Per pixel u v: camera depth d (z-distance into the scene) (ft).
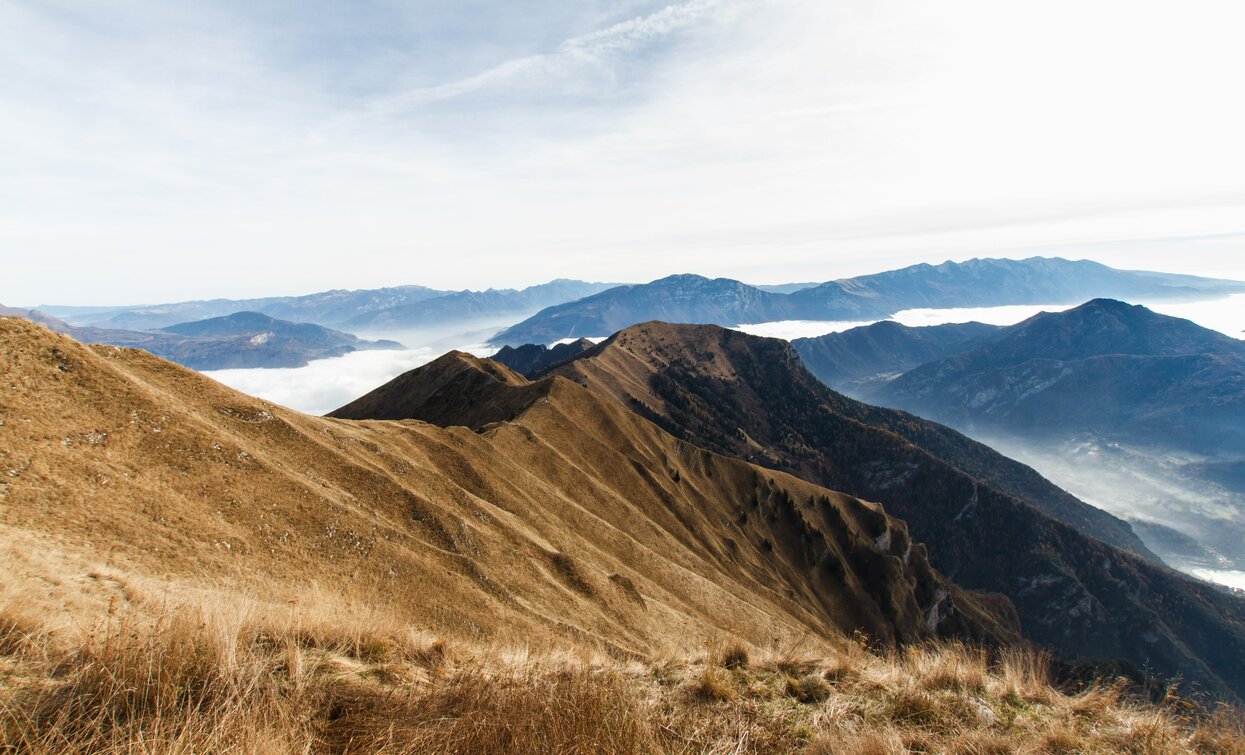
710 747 20.53
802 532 487.61
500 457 277.64
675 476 444.96
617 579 216.54
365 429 236.22
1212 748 21.17
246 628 24.14
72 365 139.44
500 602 158.30
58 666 18.85
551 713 18.58
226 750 14.55
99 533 102.47
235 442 156.15
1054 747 21.77
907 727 23.04
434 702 20.29
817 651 32.60
